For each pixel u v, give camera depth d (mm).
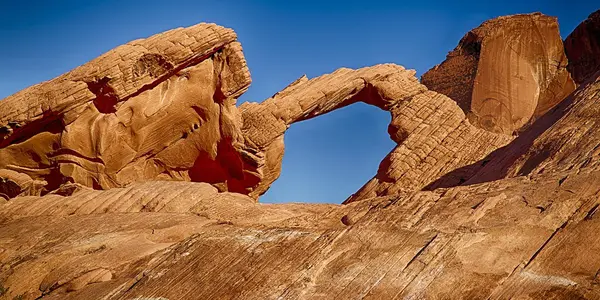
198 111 32000
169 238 22266
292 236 19094
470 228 17484
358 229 18641
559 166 19828
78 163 30078
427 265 16766
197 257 19281
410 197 19594
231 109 32188
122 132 30688
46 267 20812
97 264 20578
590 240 16266
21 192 30078
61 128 30047
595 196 17406
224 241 19562
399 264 17062
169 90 31438
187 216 24188
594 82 25266
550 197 17828
